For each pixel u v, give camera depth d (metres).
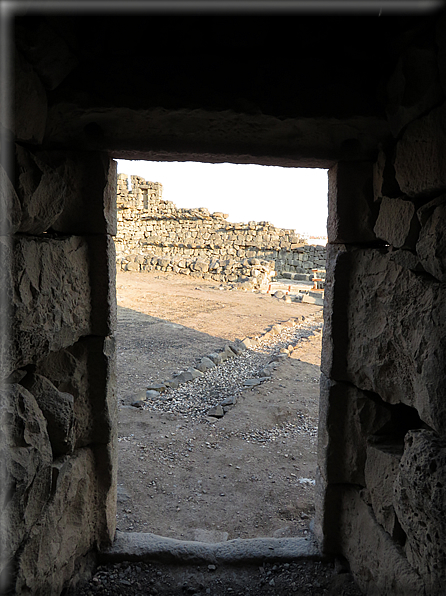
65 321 1.81
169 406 4.60
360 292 2.02
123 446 3.66
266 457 3.60
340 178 2.13
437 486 1.32
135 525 2.65
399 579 1.60
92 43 1.69
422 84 1.51
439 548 1.33
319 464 2.35
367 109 1.77
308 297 12.02
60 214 1.92
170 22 1.73
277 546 2.36
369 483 1.96
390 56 1.69
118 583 2.09
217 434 3.98
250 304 10.91
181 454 3.59
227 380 5.47
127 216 18.97
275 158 2.15
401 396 1.74
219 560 2.25
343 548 2.21
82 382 2.07
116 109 1.74
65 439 1.75
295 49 1.80
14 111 1.41
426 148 1.53
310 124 1.84
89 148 2.02
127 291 11.63
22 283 1.45
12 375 1.53
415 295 1.59
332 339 2.15
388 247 1.99
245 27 1.73
